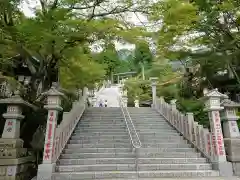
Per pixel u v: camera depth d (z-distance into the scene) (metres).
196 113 14.20
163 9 10.48
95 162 8.48
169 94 20.47
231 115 9.01
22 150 7.99
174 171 7.88
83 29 8.95
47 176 7.30
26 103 8.25
